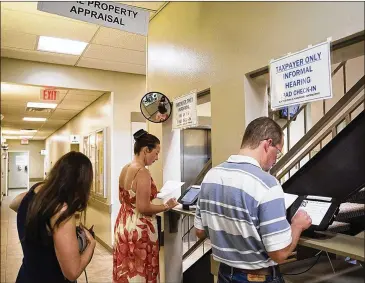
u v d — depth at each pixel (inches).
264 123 56.5
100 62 178.1
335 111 84.3
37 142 703.1
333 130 95.5
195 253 133.2
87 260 60.8
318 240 50.2
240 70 78.0
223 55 84.2
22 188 720.3
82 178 59.9
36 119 350.9
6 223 307.0
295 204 56.0
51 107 275.7
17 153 723.4
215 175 57.2
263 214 48.7
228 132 81.8
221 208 54.6
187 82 100.5
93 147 240.7
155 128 119.6
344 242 48.8
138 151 97.5
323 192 57.8
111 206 198.7
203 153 205.2
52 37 139.1
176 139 117.4
